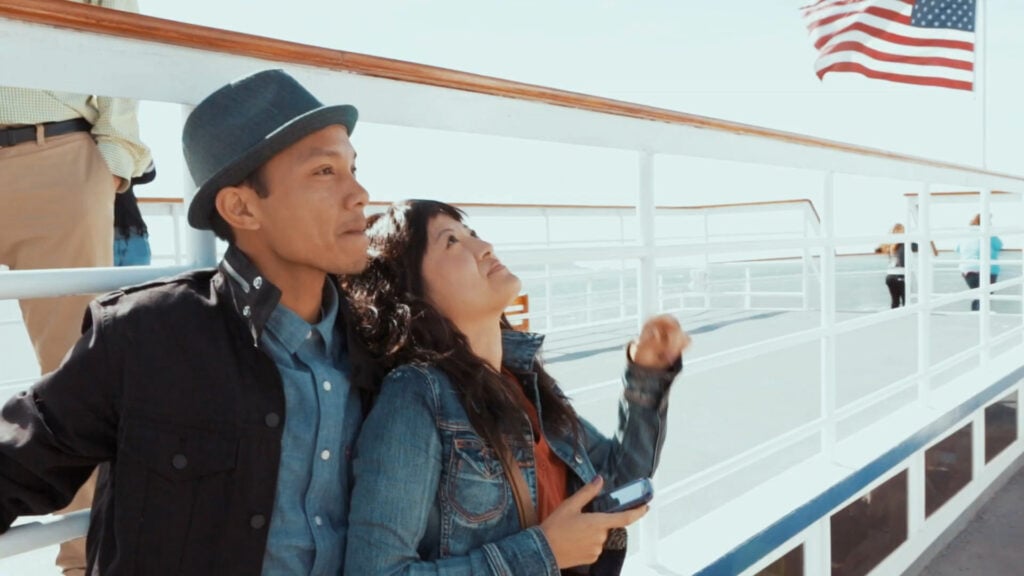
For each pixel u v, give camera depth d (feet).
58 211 5.86
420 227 4.72
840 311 28.86
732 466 8.39
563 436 4.95
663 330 5.10
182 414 3.51
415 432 4.12
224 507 3.55
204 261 4.66
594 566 4.88
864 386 15.89
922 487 12.17
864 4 25.23
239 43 4.38
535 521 4.40
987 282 15.81
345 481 4.15
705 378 16.96
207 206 3.84
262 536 3.61
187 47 4.23
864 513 10.71
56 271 4.03
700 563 7.64
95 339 3.52
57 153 5.83
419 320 4.48
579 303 30.14
